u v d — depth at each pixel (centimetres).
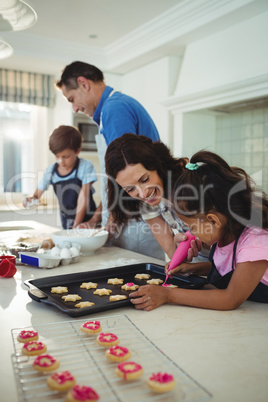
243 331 80
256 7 242
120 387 58
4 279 124
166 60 343
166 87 345
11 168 418
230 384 59
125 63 368
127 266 131
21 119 419
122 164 111
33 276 127
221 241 101
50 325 84
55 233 168
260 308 95
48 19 300
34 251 151
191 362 66
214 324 84
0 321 86
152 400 54
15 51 333
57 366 63
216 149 343
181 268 120
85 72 176
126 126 154
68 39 345
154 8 282
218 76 284
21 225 251
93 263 146
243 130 317
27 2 127
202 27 276
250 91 255
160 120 356
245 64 262
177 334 78
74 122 385
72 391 54
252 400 55
